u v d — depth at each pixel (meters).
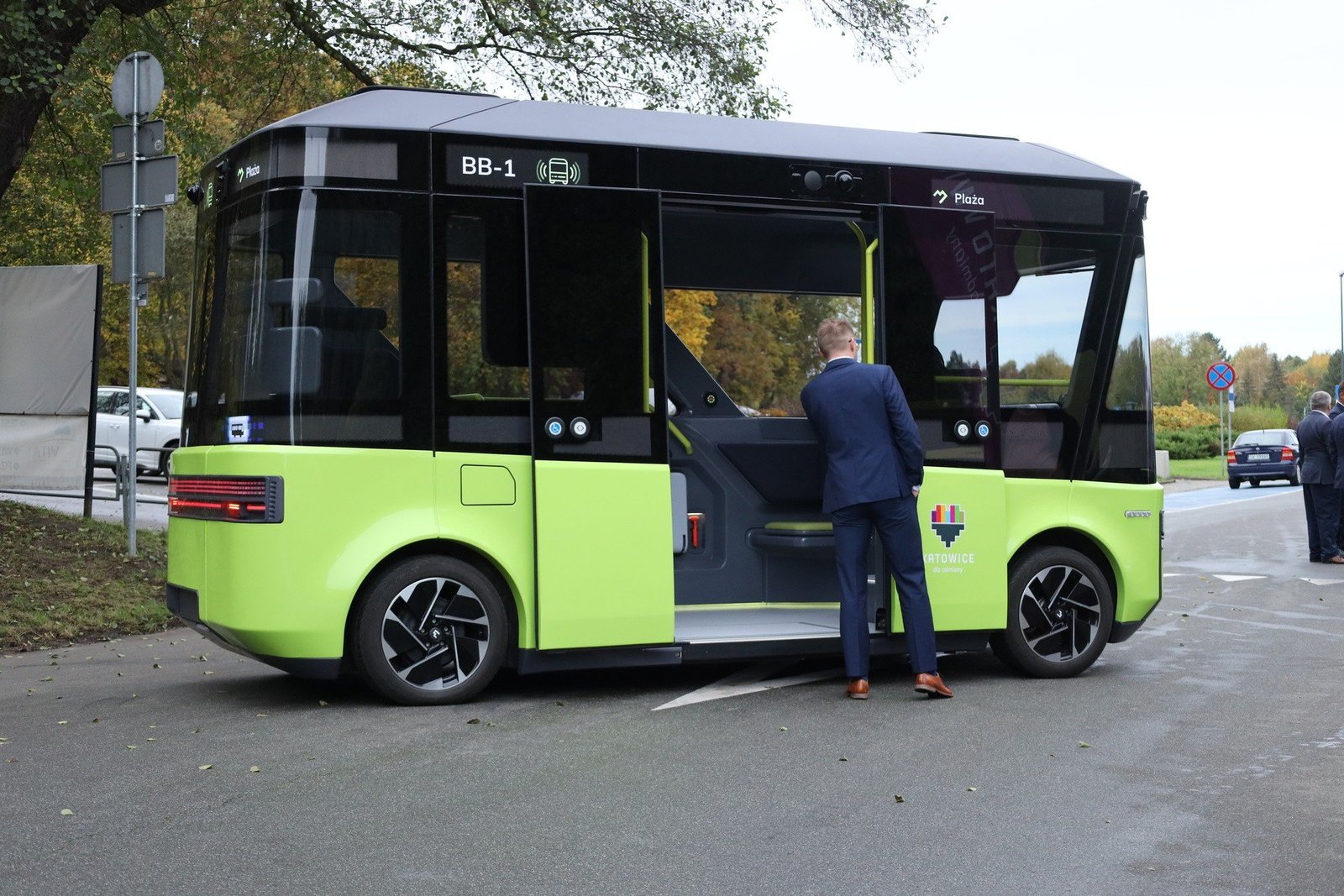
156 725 6.21
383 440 6.54
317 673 6.44
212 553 6.54
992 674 7.93
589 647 6.85
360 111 6.72
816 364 9.24
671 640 7.00
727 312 9.18
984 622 7.58
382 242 6.59
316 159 6.52
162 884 3.95
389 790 5.03
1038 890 3.98
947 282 7.64
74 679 7.60
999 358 7.73
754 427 8.58
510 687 7.34
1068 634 7.90
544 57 15.93
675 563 8.31
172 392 24.27
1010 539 7.69
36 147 15.92
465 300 6.72
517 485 6.78
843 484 7.00
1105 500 7.97
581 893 3.92
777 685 7.45
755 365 9.20
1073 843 4.45
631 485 6.93
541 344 6.79
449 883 4.00
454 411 6.67
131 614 9.77
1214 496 31.94
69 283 13.19
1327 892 3.96
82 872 4.06
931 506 7.49
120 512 16.59
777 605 8.38
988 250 7.75
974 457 7.59
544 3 15.40
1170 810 4.86
